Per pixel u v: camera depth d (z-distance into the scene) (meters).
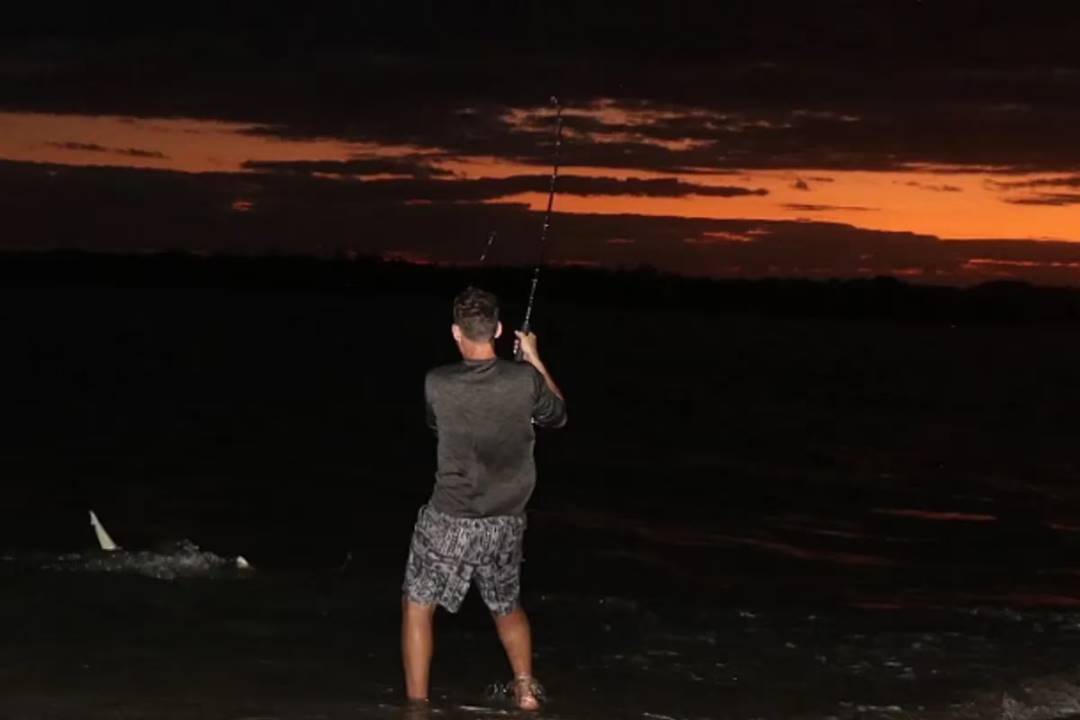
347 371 34.66
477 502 5.70
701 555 11.66
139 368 32.25
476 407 5.66
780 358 51.25
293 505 13.15
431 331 62.12
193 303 89.44
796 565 11.34
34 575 8.63
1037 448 22.02
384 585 8.98
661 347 58.12
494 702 6.09
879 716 6.10
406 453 18.03
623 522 13.34
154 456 16.58
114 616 7.63
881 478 17.75
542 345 56.03
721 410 27.58
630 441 21.38
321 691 6.21
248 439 18.88
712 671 6.95
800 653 7.42
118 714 5.68
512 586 5.91
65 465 15.31
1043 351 62.25
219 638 7.23
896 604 9.48
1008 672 7.05
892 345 66.25
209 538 11.22
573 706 6.09
